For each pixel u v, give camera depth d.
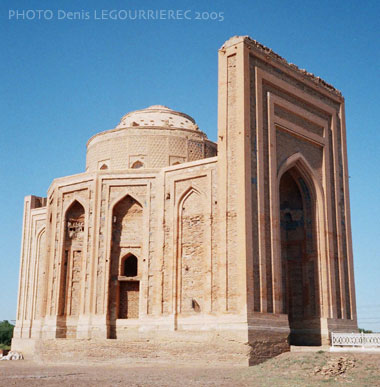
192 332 22.69
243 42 23.67
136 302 25.72
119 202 26.48
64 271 26.92
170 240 24.86
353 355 18.47
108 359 23.31
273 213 23.05
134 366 21.84
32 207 37.28
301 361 18.33
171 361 22.72
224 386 14.10
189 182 24.89
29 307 35.06
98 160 30.11
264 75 24.38
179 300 23.89
